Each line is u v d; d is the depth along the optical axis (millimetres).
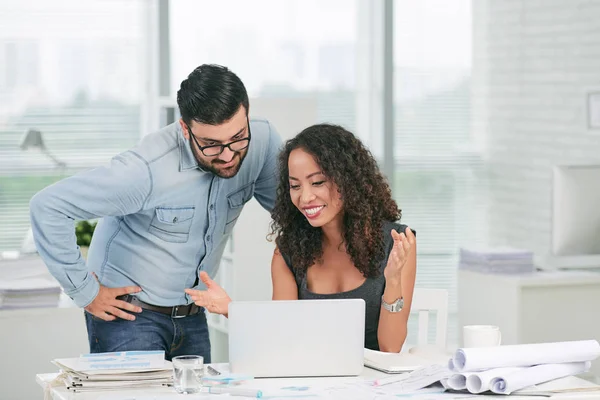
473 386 2414
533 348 2518
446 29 7133
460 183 7188
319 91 7000
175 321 3199
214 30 6820
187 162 3070
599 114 6910
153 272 3131
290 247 3162
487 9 7152
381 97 7066
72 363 2615
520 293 4812
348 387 2502
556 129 7090
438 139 7156
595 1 6980
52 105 6594
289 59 6938
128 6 6688
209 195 3146
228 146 2914
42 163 6582
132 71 6719
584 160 6988
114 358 2691
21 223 6566
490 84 7172
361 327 2654
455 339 7059
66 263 3002
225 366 2783
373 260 3115
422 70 7117
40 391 4340
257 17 6879
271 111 4930
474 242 7207
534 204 7145
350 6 7016
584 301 4922
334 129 3105
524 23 7133
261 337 2623
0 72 6504
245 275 4797
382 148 7070
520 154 7180
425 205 7156
